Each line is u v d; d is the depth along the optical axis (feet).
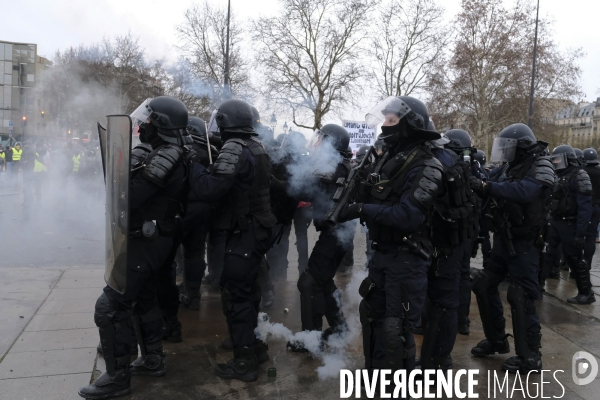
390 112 10.50
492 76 115.34
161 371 12.15
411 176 10.19
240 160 11.34
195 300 17.28
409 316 10.30
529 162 12.66
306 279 13.70
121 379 11.09
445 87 116.98
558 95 118.73
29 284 19.60
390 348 10.24
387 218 9.97
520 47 113.70
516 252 12.48
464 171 11.95
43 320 15.56
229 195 12.05
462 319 15.38
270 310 17.47
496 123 117.91
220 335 14.93
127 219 10.15
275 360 13.28
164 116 10.84
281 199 14.24
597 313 18.29
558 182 19.48
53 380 11.73
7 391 11.19
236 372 12.04
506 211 12.53
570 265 19.69
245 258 11.76
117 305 10.94
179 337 14.39
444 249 11.41
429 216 10.61
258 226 11.89
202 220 14.93
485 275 13.23
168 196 11.12
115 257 10.55
